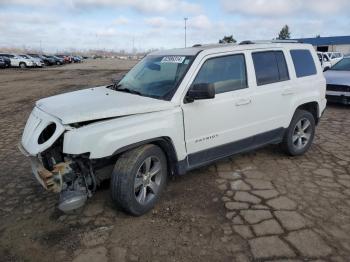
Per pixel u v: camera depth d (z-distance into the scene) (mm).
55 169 3494
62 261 3205
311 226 3648
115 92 4543
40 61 43312
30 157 3820
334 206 4070
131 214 3875
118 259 3203
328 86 10008
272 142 5379
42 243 3480
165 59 4746
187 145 4250
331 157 5727
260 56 5074
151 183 4008
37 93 15266
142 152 3764
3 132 7836
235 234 3531
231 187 4594
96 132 3447
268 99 5055
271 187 4582
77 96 4391
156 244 3406
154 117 3867
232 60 4723
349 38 53719
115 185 3695
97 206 4141
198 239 3469
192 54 4480
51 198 4402
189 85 4215
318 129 7586
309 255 3188
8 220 3920
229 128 4664
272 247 3312
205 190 4516
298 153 5691
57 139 3451
